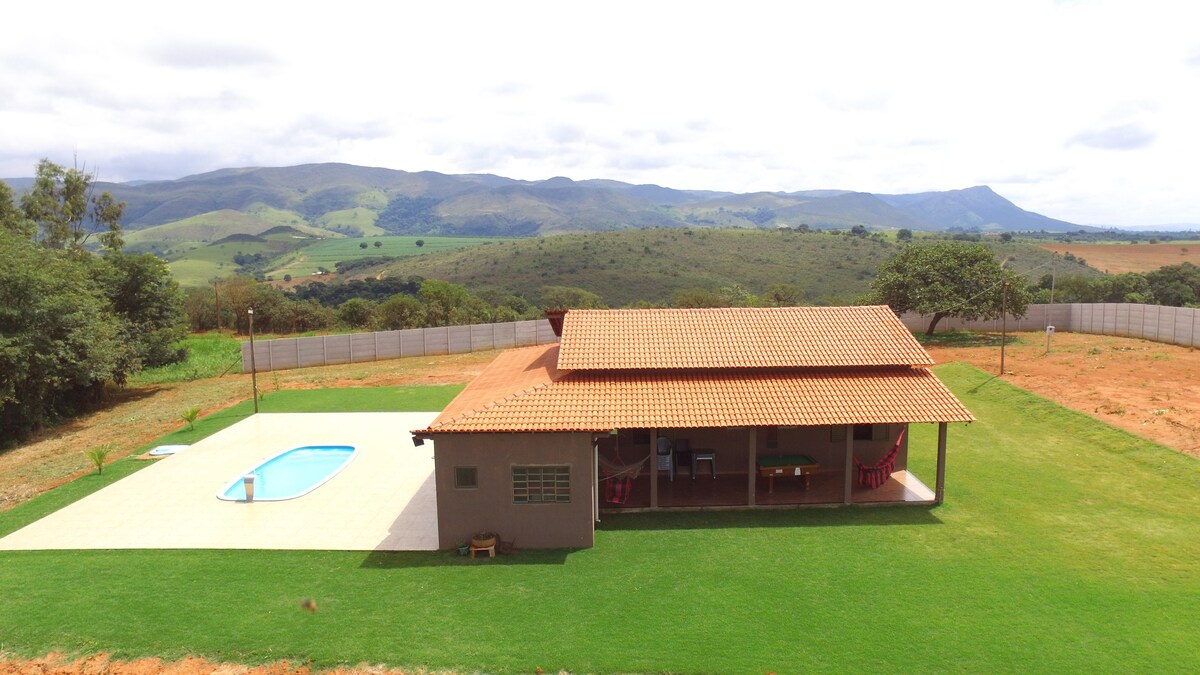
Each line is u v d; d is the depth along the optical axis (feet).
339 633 43.14
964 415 61.00
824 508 63.36
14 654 41.24
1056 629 43.14
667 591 48.44
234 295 224.12
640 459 70.28
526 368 73.82
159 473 74.90
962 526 59.21
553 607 46.32
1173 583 48.78
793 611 45.60
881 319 74.33
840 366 66.80
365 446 85.10
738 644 41.81
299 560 53.78
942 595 47.50
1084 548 54.60
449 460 55.31
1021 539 56.44
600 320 72.69
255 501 66.39
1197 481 66.49
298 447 84.17
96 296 116.47
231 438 88.89
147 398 119.65
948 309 141.69
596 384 63.46
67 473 76.69
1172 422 79.82
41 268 99.09
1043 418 89.92
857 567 51.80
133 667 39.99
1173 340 125.90
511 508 55.57
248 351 140.56
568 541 55.83
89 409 111.65
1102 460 75.05
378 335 153.58
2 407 90.38
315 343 146.72
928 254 152.87
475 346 164.86
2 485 73.82
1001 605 46.09
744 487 67.72
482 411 57.00
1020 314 142.51
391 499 67.10
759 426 60.13
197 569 52.06
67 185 187.21
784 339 70.13
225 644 41.96
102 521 61.67
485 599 47.42
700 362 65.72
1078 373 106.22
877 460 71.87
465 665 39.91
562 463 55.16
